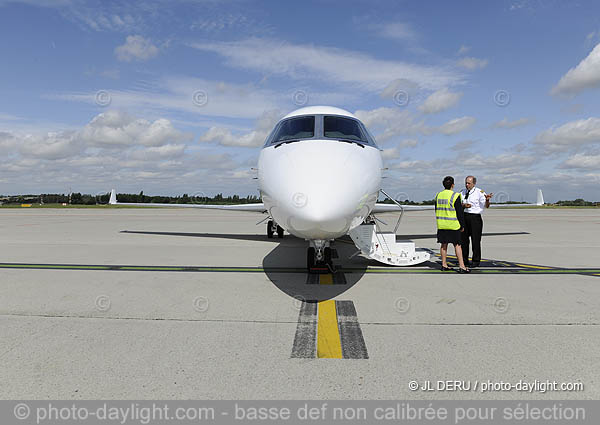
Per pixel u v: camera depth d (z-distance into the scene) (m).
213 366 3.39
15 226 20.55
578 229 19.11
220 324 4.52
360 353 3.67
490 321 4.62
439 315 4.88
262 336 4.12
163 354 3.64
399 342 3.95
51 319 4.69
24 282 6.81
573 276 7.39
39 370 3.31
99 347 3.81
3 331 4.27
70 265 8.57
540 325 4.46
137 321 4.62
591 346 3.83
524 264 8.75
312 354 3.65
